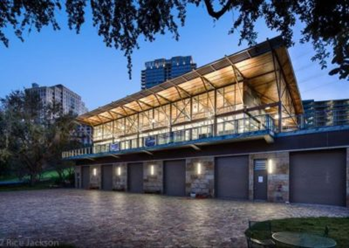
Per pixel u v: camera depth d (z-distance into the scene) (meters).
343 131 14.07
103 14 6.13
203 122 25.16
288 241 4.74
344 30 3.20
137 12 5.89
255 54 18.75
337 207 13.77
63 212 12.97
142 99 29.23
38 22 6.16
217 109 24.30
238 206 14.53
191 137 22.42
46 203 17.12
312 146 15.12
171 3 5.81
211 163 20.28
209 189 20.16
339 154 14.31
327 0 3.09
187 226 9.30
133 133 33.84
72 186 38.31
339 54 3.22
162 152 24.67
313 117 17.45
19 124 35.00
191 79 23.36
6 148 33.75
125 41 6.49
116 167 30.39
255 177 17.75
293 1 4.32
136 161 27.55
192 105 26.81
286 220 9.91
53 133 38.03
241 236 7.86
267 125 17.00
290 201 15.83
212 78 22.94
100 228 9.08
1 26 5.98
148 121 32.25
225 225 9.44
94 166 34.25
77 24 6.27
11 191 29.70
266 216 11.16
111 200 18.67
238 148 18.78
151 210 13.34
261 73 21.88
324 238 5.00
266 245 5.13
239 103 22.53
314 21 3.27
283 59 20.14
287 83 24.86
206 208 13.87
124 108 32.62
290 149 16.06
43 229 8.98
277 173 16.53
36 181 42.16
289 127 26.02
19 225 9.73
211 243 7.12
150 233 8.30
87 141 48.19
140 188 26.91
